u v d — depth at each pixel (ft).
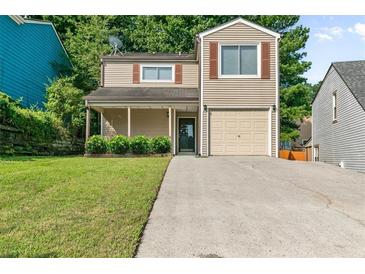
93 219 15.53
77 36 80.02
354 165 44.47
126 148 47.34
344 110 48.37
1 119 39.73
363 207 19.51
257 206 19.10
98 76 73.72
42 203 17.69
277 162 40.65
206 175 28.99
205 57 51.08
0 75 50.65
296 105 87.04
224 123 50.83
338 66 51.62
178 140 60.70
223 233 14.76
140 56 62.44
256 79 50.80
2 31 51.16
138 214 16.43
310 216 17.42
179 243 13.66
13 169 26.99
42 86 65.57
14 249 12.42
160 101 53.11
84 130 71.41
